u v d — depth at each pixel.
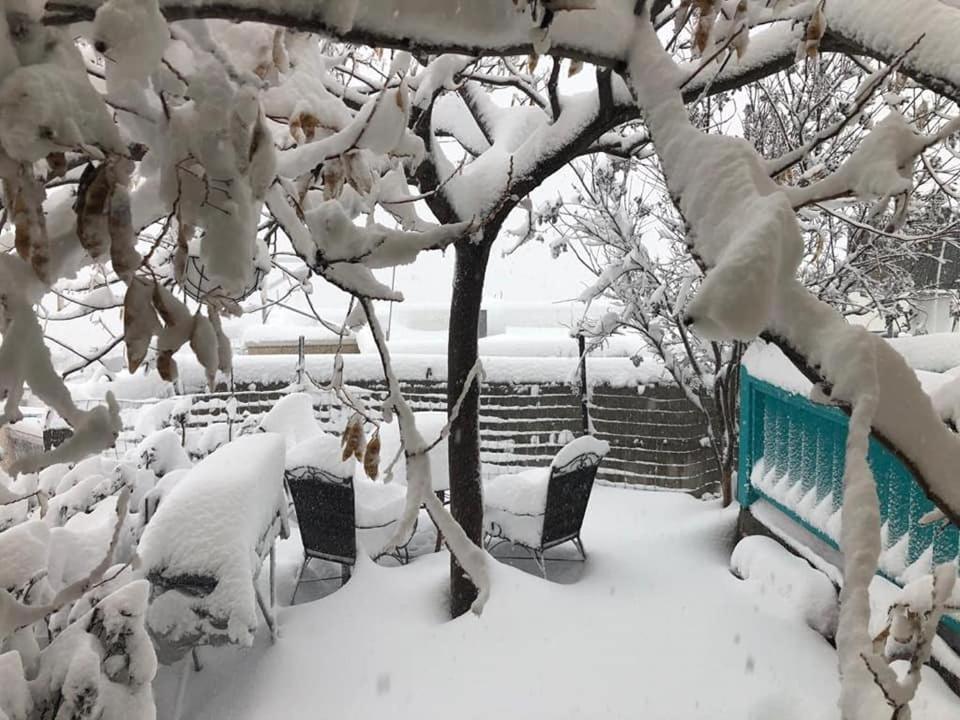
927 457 1.13
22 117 0.99
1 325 1.23
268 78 1.84
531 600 4.84
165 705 4.05
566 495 5.44
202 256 1.29
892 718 0.90
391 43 1.53
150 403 8.38
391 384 1.86
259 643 4.55
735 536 6.22
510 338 10.90
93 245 1.13
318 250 1.80
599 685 3.98
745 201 1.20
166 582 3.69
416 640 4.52
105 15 1.06
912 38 1.97
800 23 2.68
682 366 7.64
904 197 1.42
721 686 3.95
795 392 4.93
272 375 8.58
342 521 5.24
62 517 3.64
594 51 1.69
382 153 2.09
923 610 1.37
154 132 1.43
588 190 7.02
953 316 7.95
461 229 1.80
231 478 4.18
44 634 2.51
